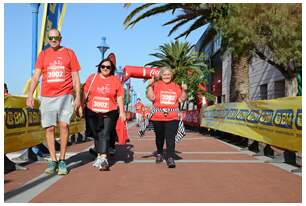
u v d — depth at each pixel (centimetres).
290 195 521
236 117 1258
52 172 676
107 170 712
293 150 762
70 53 696
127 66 2384
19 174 674
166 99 783
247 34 1556
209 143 1327
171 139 761
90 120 758
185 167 752
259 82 2908
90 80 764
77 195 517
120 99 757
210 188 561
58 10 1140
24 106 793
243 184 589
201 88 3262
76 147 1177
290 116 786
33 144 847
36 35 1023
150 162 821
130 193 529
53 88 680
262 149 976
